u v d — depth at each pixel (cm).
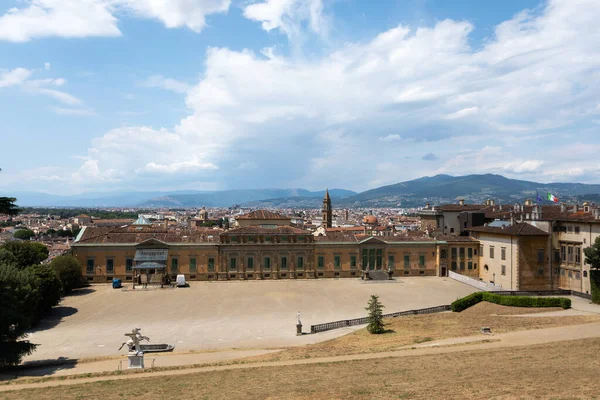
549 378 3516
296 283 11494
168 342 6581
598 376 3512
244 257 12044
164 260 11412
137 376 4609
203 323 7675
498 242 11500
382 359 4753
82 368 5269
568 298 8625
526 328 6222
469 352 4825
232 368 4766
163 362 5434
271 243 12144
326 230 17150
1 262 6869
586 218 9588
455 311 8019
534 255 10650
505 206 14875
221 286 11019
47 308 8212
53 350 6203
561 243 10369
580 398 2964
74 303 9188
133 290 10494
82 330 7262
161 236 11994
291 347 6128
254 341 6606
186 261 11769
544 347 4847
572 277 9981
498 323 6719
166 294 10050
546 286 10612
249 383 3956
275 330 7231
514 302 8006
